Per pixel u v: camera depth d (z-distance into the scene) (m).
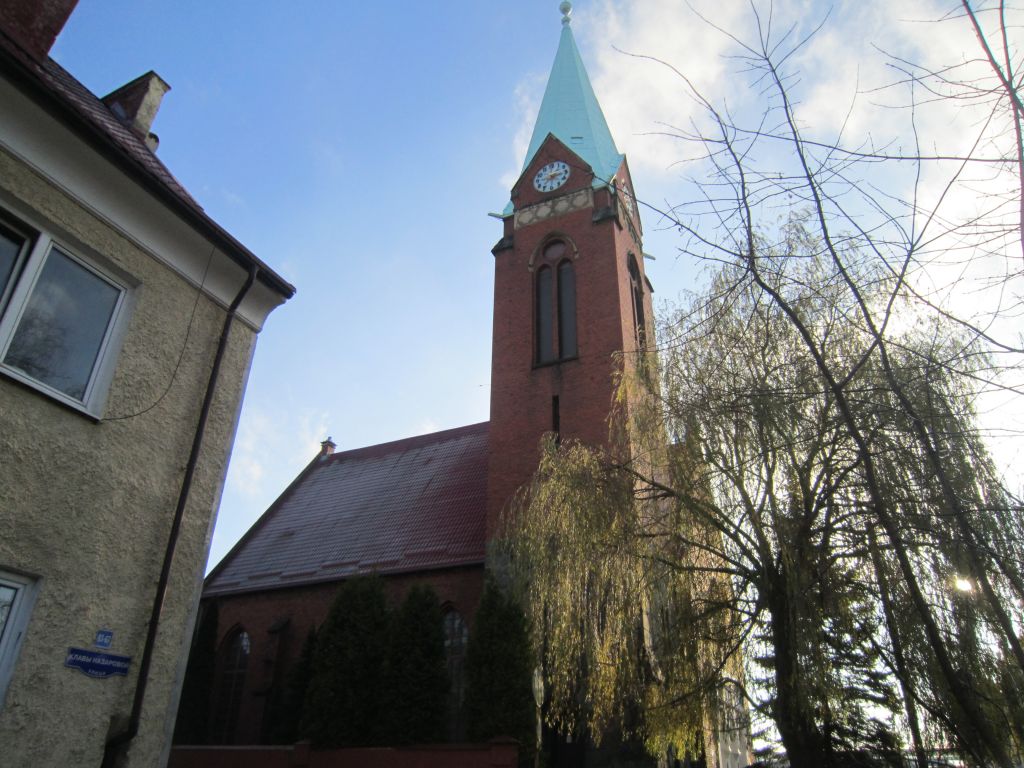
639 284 32.06
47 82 7.07
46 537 6.64
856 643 11.20
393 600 26.03
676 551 14.22
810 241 12.36
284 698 26.28
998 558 6.94
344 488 35.53
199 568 8.12
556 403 26.45
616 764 19.14
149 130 13.16
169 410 8.19
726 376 13.17
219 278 9.17
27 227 7.16
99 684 6.88
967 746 7.55
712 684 13.40
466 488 30.38
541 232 30.78
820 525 11.48
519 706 18.75
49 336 7.12
